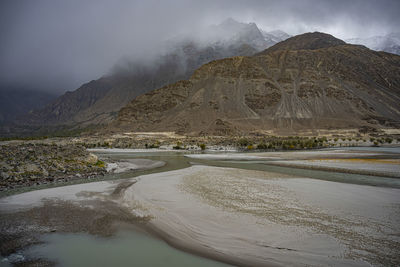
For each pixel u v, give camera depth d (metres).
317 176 32.38
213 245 12.83
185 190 23.77
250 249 12.30
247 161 54.50
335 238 13.20
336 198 20.59
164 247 12.77
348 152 77.06
